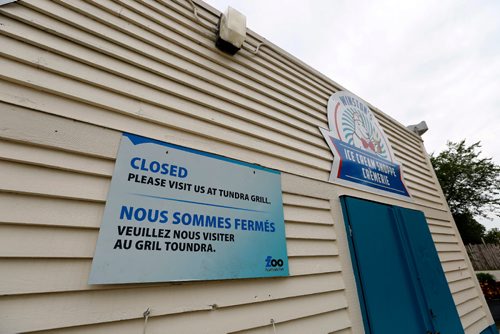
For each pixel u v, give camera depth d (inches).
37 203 43.4
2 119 44.3
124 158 53.9
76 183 47.8
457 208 682.8
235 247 60.9
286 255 69.9
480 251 499.5
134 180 53.0
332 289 77.5
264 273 63.0
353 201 97.3
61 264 42.1
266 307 62.6
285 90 104.3
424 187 163.3
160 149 59.7
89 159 50.7
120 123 57.4
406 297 91.7
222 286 57.4
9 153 43.2
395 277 92.9
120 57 62.7
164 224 52.6
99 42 61.1
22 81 48.3
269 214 72.1
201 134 69.7
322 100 119.6
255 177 74.8
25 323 37.0
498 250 482.0
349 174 108.5
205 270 53.9
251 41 100.8
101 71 59.1
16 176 42.8
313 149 100.5
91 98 55.2
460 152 669.9
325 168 100.9
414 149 179.8
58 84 52.2
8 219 40.0
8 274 38.0
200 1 89.2
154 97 64.8
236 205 66.1
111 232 46.3
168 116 65.6
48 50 53.6
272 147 86.1
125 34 66.7
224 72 84.8
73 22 58.7
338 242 87.7
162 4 78.2
